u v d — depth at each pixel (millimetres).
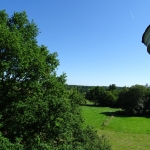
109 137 46938
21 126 18828
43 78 22656
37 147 16109
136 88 89938
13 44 18781
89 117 78312
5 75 20797
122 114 90312
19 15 24219
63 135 19453
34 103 19734
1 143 14656
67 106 19578
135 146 40156
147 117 82938
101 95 129375
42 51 24047
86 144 20906
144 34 8141
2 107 20953
